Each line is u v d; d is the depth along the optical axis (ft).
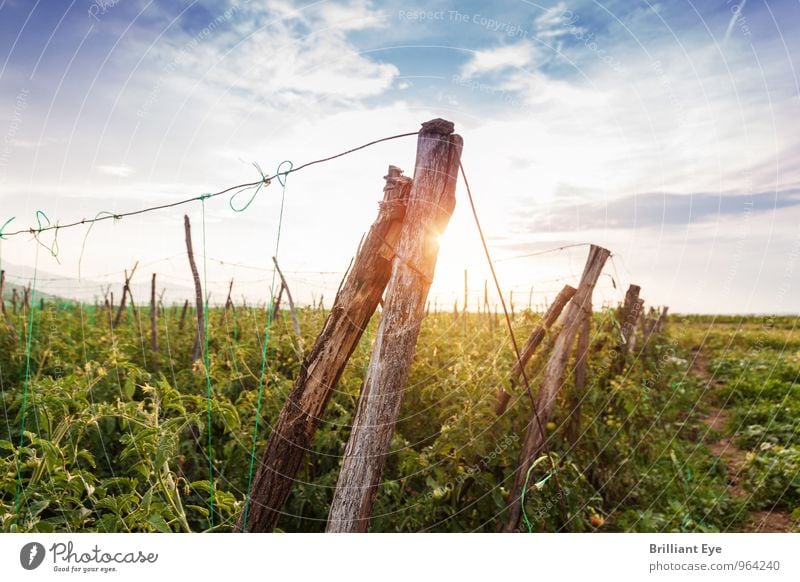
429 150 8.70
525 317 16.07
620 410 18.60
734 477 19.63
